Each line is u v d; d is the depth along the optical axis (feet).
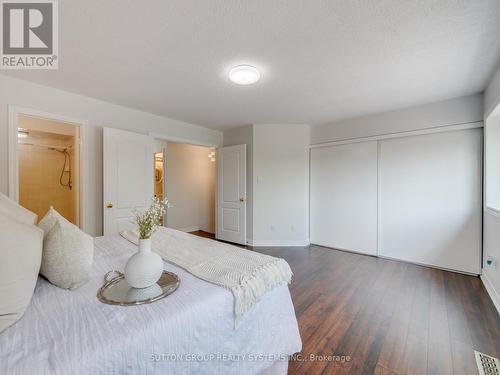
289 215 13.92
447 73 7.50
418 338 5.57
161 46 6.12
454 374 4.53
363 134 12.08
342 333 5.77
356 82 8.19
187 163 17.72
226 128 14.87
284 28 5.41
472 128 9.27
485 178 8.54
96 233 9.92
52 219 4.15
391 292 7.93
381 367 4.71
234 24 5.28
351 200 12.58
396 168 11.11
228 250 5.48
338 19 5.10
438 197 10.07
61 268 3.46
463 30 5.42
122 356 2.43
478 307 6.93
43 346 2.33
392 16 5.00
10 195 7.78
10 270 2.71
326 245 13.55
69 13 4.94
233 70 7.18
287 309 4.75
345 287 8.32
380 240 11.68
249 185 14.16
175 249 5.52
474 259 9.30
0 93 7.65
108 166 9.73
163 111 11.43
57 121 9.03
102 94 9.34
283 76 7.76
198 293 3.50
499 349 5.19
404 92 9.03
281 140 13.84
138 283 3.48
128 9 4.83
